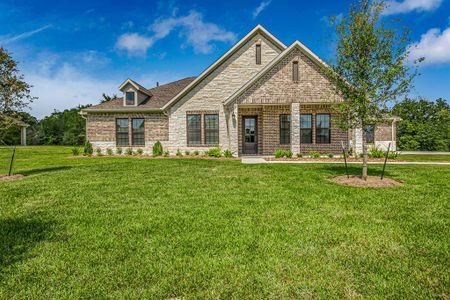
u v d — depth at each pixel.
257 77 14.12
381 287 2.51
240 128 16.69
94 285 2.57
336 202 5.37
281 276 2.71
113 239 3.64
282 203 5.33
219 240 3.56
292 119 14.14
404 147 26.06
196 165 11.02
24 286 2.56
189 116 16.59
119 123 17.48
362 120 7.39
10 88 8.31
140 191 6.44
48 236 3.76
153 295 2.42
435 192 6.14
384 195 5.89
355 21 7.11
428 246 3.37
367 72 7.12
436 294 2.41
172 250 3.29
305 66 14.02
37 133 40.78
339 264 2.94
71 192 6.35
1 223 4.28
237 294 2.42
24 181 7.69
